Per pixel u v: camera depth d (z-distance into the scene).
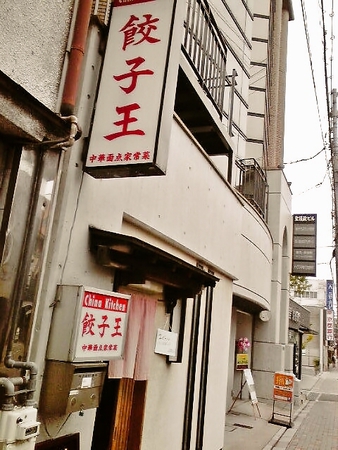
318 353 41.28
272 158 19.75
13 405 2.84
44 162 3.42
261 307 13.99
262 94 18.06
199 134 8.03
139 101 3.68
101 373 3.79
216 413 7.76
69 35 3.78
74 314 3.45
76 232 3.76
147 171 3.65
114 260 4.01
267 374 14.80
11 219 3.16
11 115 2.97
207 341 7.28
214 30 7.48
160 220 5.41
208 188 7.18
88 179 3.90
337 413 15.06
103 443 4.75
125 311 4.06
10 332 3.11
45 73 3.50
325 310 43.41
